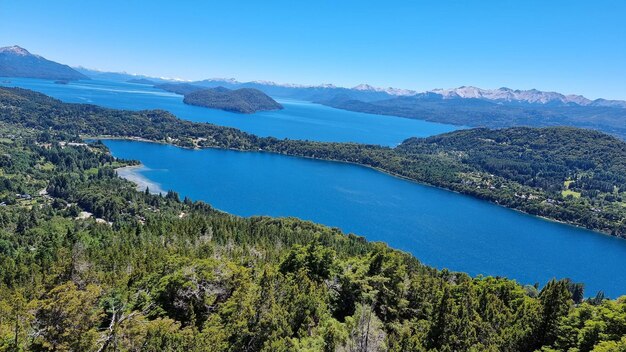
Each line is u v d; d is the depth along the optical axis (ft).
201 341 199.21
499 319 276.82
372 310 279.49
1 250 593.01
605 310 238.68
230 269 278.05
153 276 293.43
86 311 195.52
